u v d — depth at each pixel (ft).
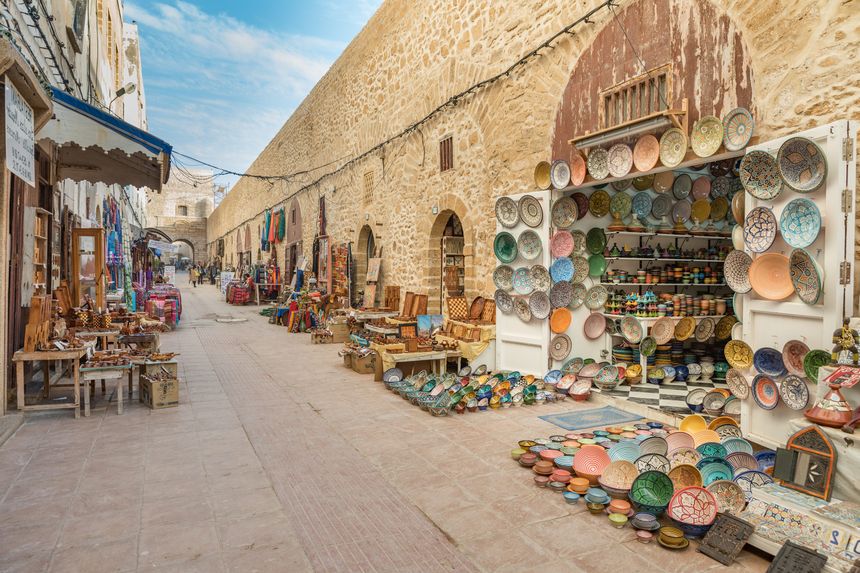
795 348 12.05
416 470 12.53
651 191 21.04
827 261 11.30
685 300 20.39
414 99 32.12
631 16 17.11
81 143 17.69
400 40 34.04
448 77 28.09
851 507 8.52
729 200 22.13
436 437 15.01
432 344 23.27
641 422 16.11
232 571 8.18
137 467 12.60
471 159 26.09
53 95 16.93
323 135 52.01
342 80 45.93
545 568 8.34
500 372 22.44
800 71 12.31
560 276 20.83
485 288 24.91
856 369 9.63
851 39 11.35
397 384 20.70
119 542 9.03
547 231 20.74
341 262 43.16
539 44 21.29
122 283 50.29
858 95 11.23
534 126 21.62
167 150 19.52
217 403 19.03
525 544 9.11
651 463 11.71
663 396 18.37
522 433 15.31
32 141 14.78
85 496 10.91
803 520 8.42
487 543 9.13
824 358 11.16
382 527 9.70
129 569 8.20
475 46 25.66
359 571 8.22
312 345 34.42
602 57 18.29
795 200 11.79
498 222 22.74
